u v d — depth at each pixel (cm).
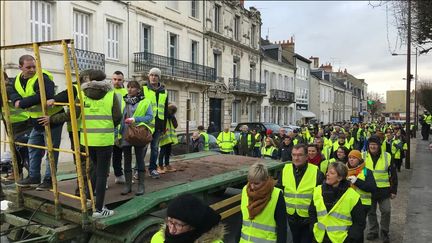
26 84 482
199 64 2716
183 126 2509
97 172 448
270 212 398
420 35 991
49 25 1670
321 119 5566
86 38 1867
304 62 5038
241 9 3328
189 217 215
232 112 3259
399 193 1027
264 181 399
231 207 696
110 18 1975
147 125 544
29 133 556
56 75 1683
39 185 513
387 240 659
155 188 557
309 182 499
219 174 697
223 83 3016
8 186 592
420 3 907
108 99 458
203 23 2784
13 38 1512
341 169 436
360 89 8762
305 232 505
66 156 1625
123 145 525
